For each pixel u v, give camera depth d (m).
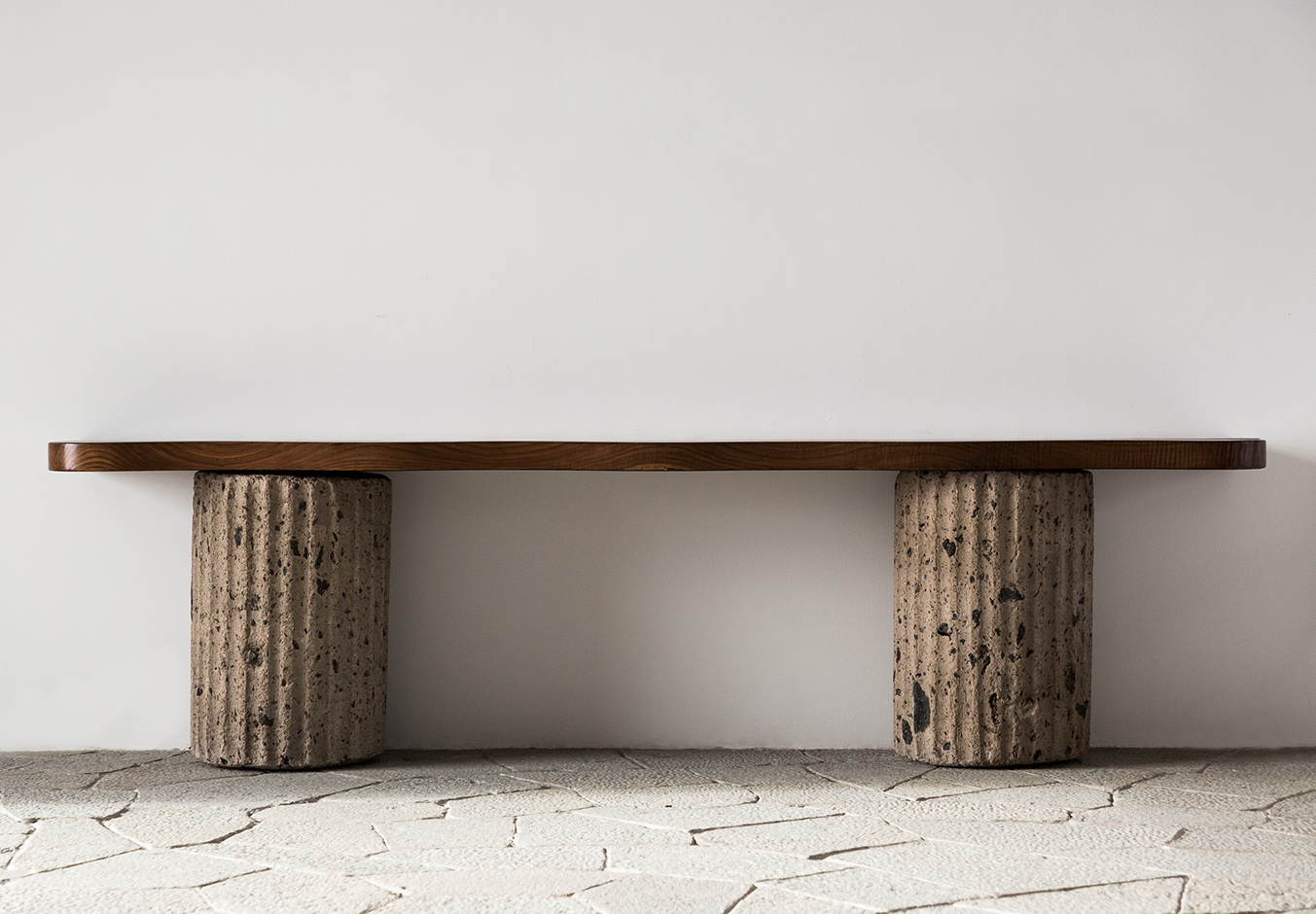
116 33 3.79
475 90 3.83
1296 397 3.86
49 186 3.78
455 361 3.82
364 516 3.44
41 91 3.78
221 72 3.81
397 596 3.83
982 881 2.41
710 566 3.86
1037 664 3.40
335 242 3.82
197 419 3.80
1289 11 3.86
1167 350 3.86
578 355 3.84
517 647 3.85
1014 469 3.36
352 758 3.45
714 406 3.85
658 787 3.26
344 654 3.41
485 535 3.85
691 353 3.84
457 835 2.74
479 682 3.84
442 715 3.84
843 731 3.86
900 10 3.86
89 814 2.93
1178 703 3.87
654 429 3.84
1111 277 3.86
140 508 3.79
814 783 3.30
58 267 3.79
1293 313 3.87
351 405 3.82
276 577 3.32
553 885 2.38
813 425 3.85
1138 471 3.89
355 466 3.30
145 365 3.80
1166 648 3.88
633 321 3.84
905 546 3.52
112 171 3.79
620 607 3.86
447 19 3.83
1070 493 3.44
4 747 3.77
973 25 3.86
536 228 3.84
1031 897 2.31
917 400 3.85
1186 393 3.86
